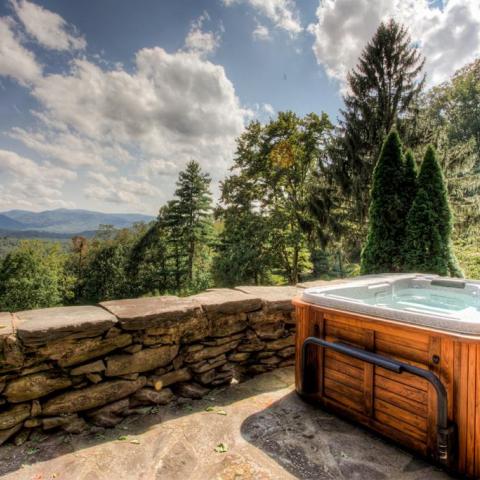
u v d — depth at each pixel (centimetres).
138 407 209
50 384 178
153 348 214
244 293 294
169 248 2502
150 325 207
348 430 189
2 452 163
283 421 198
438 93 1792
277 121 1532
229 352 255
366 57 1107
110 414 196
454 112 1734
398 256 552
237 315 257
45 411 178
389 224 563
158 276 2566
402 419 169
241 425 194
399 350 170
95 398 191
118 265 2873
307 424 195
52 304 2428
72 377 186
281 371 277
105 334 195
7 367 165
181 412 209
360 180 1058
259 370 271
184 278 2383
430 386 157
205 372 237
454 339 144
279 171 1548
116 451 168
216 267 1769
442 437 146
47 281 2442
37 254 2459
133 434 184
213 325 243
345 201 1161
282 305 276
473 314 202
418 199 534
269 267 1612
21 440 171
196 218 2288
